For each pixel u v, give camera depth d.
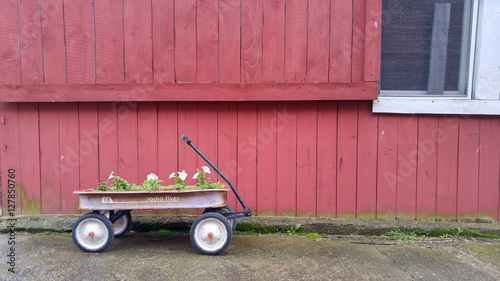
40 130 3.69
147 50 3.57
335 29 3.49
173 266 2.84
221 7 3.53
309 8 3.49
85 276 2.70
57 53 3.59
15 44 3.59
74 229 3.06
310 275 2.73
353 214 3.64
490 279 2.72
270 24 3.52
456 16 3.55
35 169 3.71
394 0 3.57
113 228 3.16
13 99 3.58
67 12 3.56
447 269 2.86
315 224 3.54
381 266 2.88
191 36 3.55
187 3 3.53
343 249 3.20
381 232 3.50
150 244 3.33
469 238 3.45
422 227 3.50
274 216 3.67
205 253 3.03
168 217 3.66
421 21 3.58
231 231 3.02
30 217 3.68
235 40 3.54
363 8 3.46
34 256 3.01
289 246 3.25
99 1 3.54
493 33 3.46
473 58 3.51
